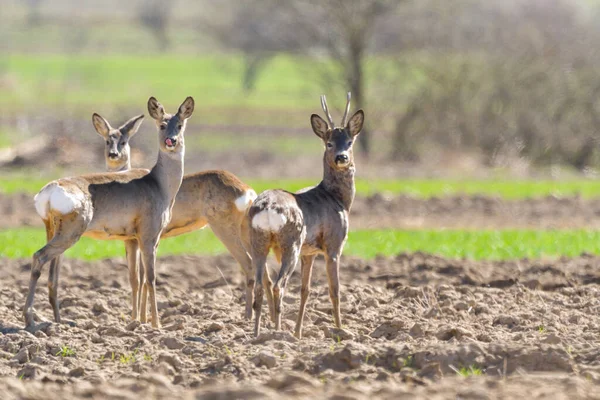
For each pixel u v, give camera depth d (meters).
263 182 50.31
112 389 14.03
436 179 55.66
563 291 23.28
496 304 21.73
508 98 64.81
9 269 26.80
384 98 67.88
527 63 64.94
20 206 42.34
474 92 65.31
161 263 28.11
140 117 21.86
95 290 24.19
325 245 18.45
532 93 64.94
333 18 66.94
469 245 31.84
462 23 67.69
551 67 64.88
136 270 20.22
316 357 15.77
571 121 64.81
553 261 27.88
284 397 13.42
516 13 70.62
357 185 50.12
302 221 17.66
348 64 69.12
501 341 16.94
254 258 17.59
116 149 21.28
